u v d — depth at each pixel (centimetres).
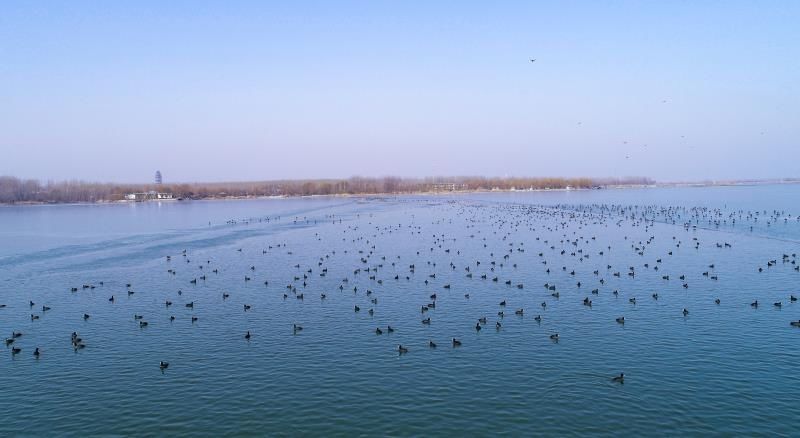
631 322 7856
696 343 6962
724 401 5431
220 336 7650
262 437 4966
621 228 19638
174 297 10006
